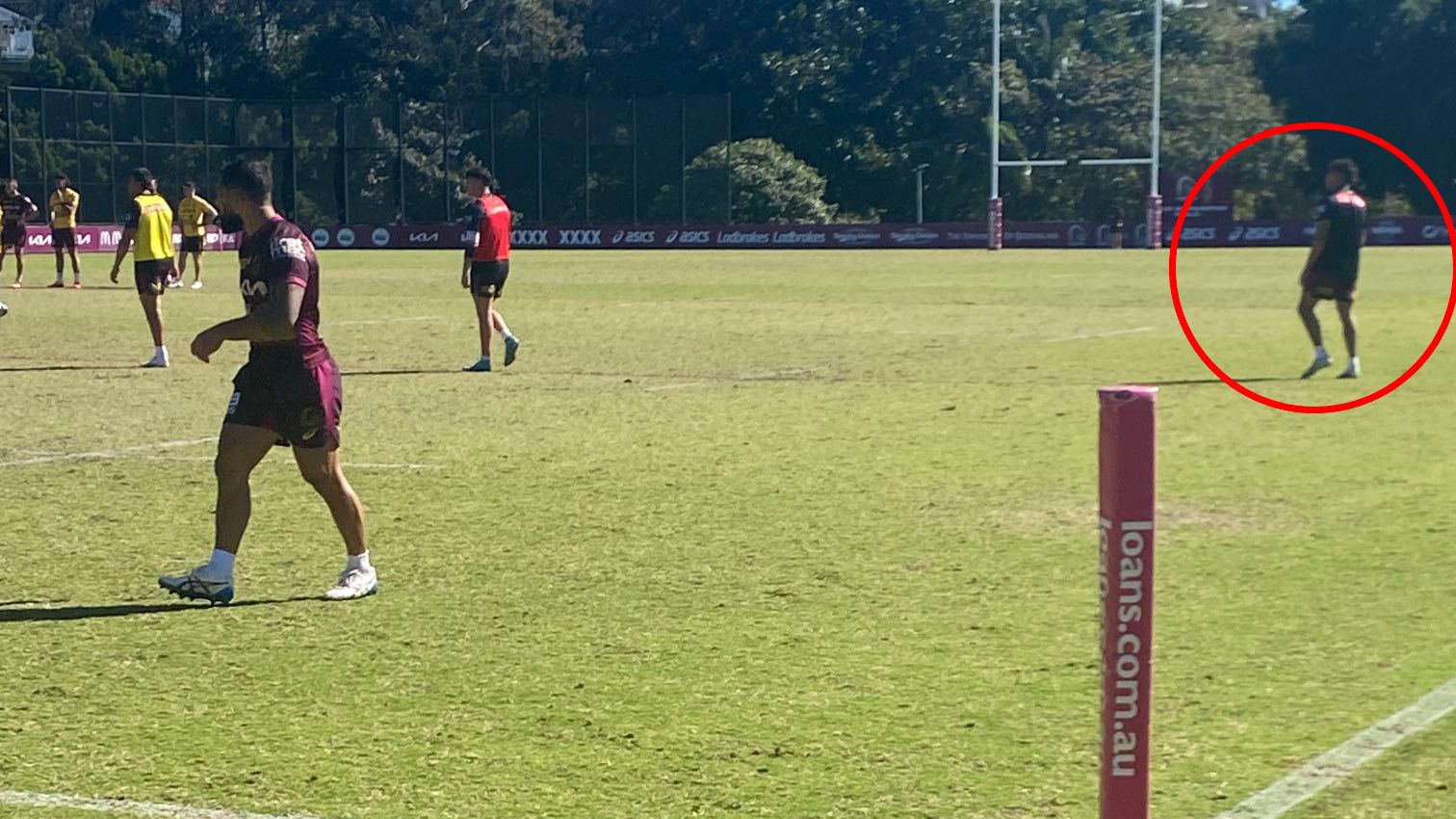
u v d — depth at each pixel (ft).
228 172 27.09
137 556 32.14
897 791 19.25
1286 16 273.95
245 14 279.28
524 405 55.36
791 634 26.23
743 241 223.10
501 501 37.76
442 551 32.50
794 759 20.40
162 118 220.84
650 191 238.89
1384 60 250.78
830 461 43.21
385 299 113.29
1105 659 13.21
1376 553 31.94
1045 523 34.88
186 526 34.96
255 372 27.73
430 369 67.00
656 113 237.04
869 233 218.18
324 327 88.74
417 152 239.71
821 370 66.44
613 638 26.12
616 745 21.02
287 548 32.78
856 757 20.44
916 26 257.75
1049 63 258.78
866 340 79.97
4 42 245.86
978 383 61.62
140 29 293.43
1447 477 40.50
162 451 45.19
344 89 270.05
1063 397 56.90
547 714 22.30
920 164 255.70
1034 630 26.32
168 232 67.36
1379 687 23.22
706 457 43.98
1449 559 31.35
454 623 27.09
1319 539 33.30
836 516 35.73
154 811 18.71
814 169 254.68
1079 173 247.70
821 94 260.01
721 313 98.99
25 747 21.04
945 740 21.06
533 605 28.25
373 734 21.50
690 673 24.17
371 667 24.61
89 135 212.23
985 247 214.07
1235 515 35.76
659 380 63.05
